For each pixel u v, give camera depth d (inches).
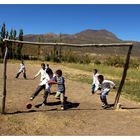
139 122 428.1
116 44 475.5
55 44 447.8
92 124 408.5
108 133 367.6
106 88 515.5
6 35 2689.5
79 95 649.0
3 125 383.9
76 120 425.4
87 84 892.0
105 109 507.8
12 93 629.0
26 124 393.4
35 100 554.3
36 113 452.4
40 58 2977.4
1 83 812.0
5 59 435.8
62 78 490.9
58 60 2711.6
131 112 492.7
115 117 452.4
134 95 698.8
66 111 478.3
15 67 1662.2
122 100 615.5
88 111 486.0
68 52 2834.6
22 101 540.1
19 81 894.4
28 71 1424.7
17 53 2768.2
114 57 2329.0
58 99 574.6
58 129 379.2
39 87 507.8
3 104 435.8
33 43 441.4
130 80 1079.0
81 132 369.1
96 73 655.1
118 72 1449.3
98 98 617.9
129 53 495.5
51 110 479.2
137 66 2020.2
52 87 756.0
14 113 446.0
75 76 1194.0
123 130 383.9
